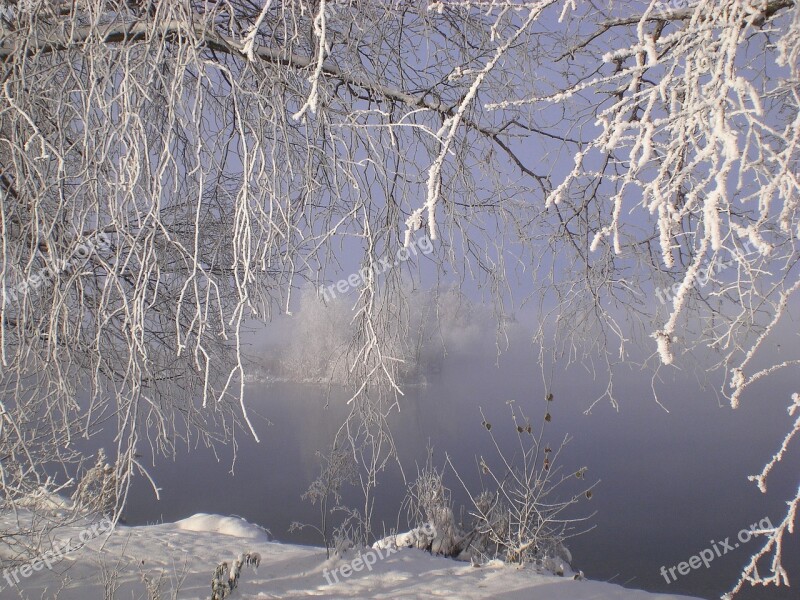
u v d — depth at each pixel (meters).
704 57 1.53
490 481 9.59
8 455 3.29
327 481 6.63
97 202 2.30
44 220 2.50
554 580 6.03
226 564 5.68
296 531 9.84
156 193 2.18
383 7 3.12
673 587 7.97
